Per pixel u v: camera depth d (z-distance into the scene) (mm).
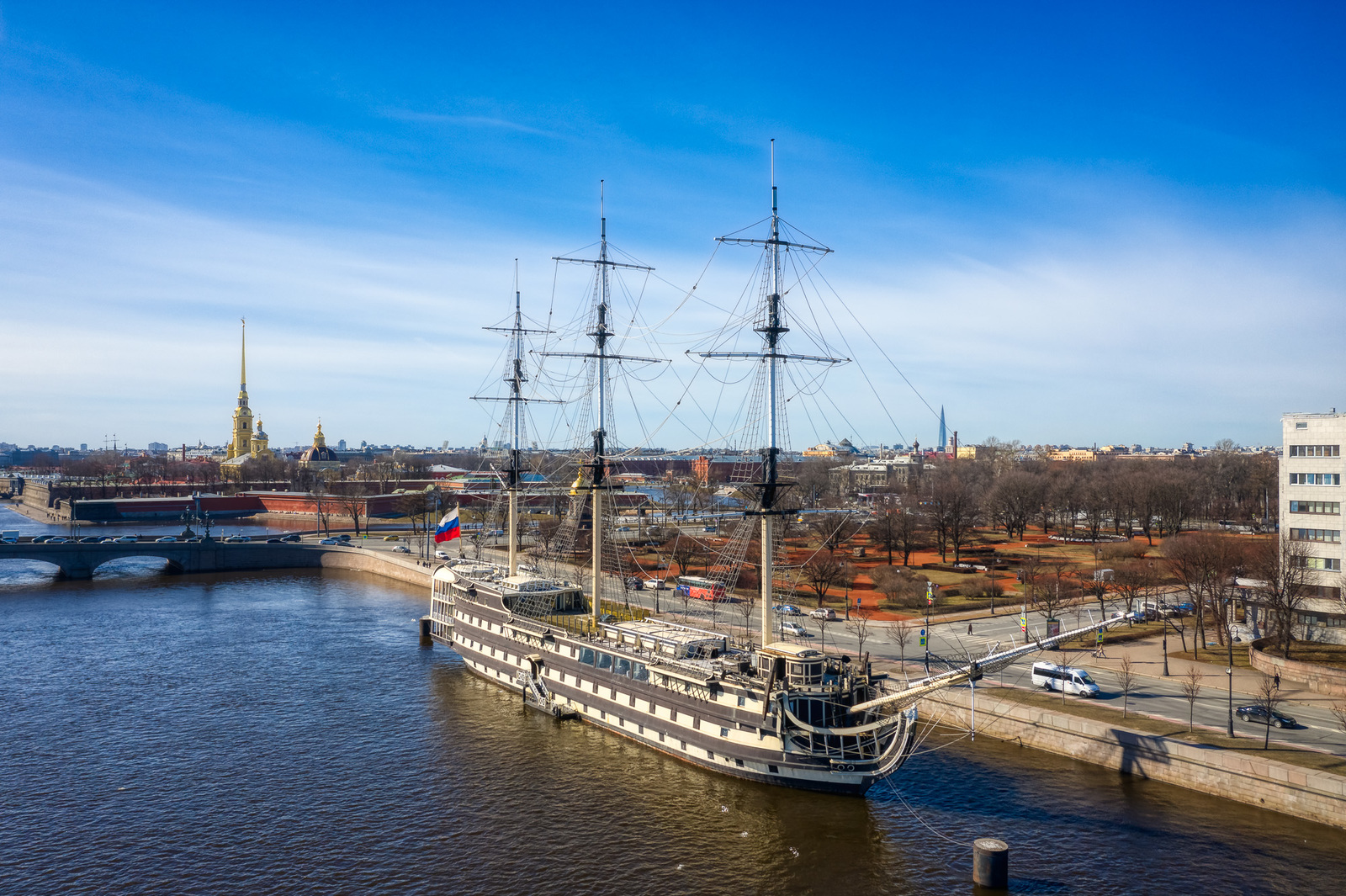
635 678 100500
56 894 67125
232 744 100812
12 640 155625
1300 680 106938
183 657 142750
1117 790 82375
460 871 71000
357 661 140625
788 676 85812
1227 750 80812
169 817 81062
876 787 85062
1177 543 185750
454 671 135250
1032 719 94875
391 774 91750
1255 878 66312
